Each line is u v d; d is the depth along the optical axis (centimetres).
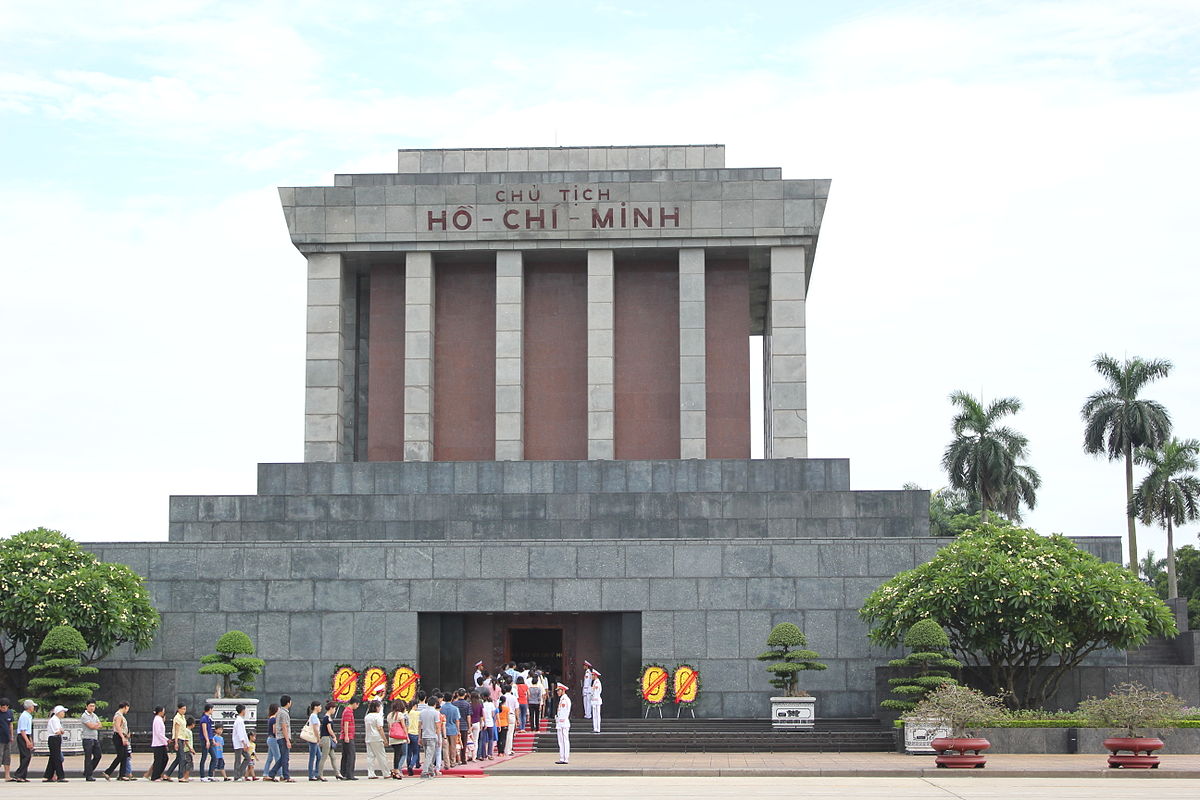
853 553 4338
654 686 4228
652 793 2692
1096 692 4088
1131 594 3875
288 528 4666
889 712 4050
